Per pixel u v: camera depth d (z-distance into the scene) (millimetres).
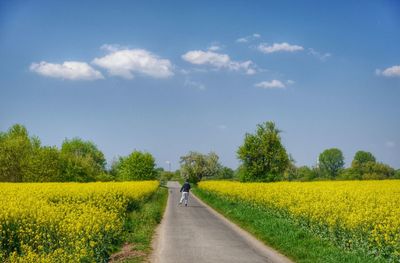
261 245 16688
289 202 24391
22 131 86938
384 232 15555
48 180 68750
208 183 61344
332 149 140875
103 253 12766
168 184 136250
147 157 84562
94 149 112500
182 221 24766
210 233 19609
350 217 16656
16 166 70812
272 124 58562
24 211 14719
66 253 10797
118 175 89250
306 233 17547
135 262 12961
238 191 35844
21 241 12250
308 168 123375
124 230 18641
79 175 71812
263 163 58125
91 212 16453
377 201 24000
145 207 30266
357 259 12836
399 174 110938
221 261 13336
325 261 12859
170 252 14641
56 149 71312
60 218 14922
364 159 122875
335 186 38000
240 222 24125
